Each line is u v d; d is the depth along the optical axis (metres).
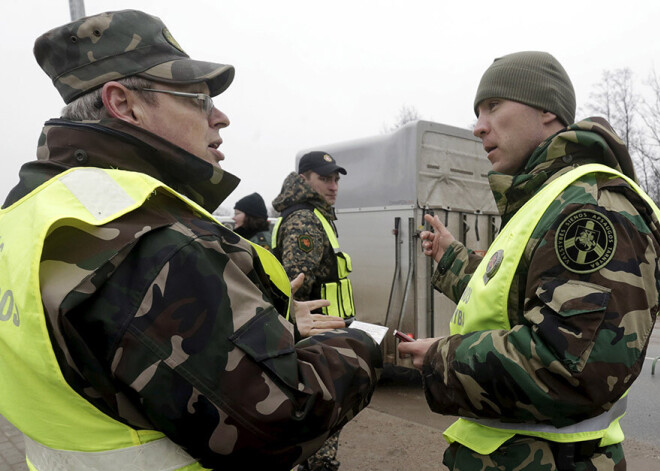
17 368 0.88
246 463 0.86
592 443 1.14
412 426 3.79
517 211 1.38
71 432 0.88
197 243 0.86
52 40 1.05
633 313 1.03
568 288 1.04
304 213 2.99
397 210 4.78
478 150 5.18
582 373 0.99
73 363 0.80
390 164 4.86
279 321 0.91
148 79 1.06
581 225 1.07
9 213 0.97
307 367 0.91
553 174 1.28
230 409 0.81
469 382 1.10
